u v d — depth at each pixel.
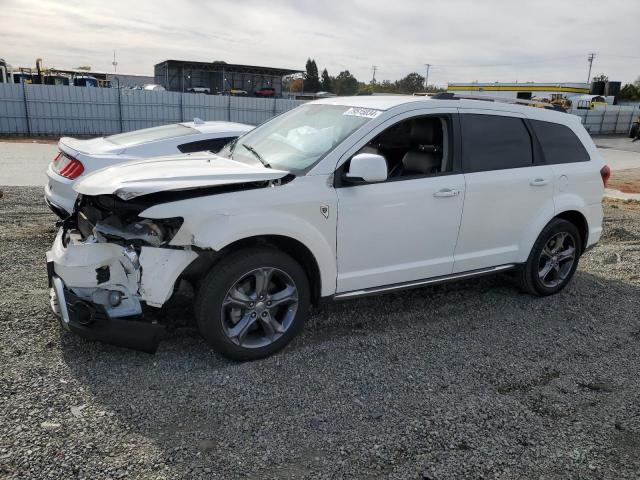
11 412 3.04
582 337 4.53
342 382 3.60
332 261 3.99
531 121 5.08
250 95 61.88
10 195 8.97
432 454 2.93
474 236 4.69
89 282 3.53
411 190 4.23
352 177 3.79
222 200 3.55
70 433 2.91
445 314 4.84
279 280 3.90
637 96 82.94
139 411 3.15
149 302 3.48
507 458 2.93
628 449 3.07
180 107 30.39
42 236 6.57
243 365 3.74
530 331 4.59
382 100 4.56
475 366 3.92
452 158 4.52
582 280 5.94
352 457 2.88
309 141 4.27
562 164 5.24
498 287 5.60
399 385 3.61
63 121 27.91
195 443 2.91
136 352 3.80
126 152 6.29
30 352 3.71
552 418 3.33
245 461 2.80
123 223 3.71
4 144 20.97
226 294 3.61
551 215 5.11
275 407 3.28
